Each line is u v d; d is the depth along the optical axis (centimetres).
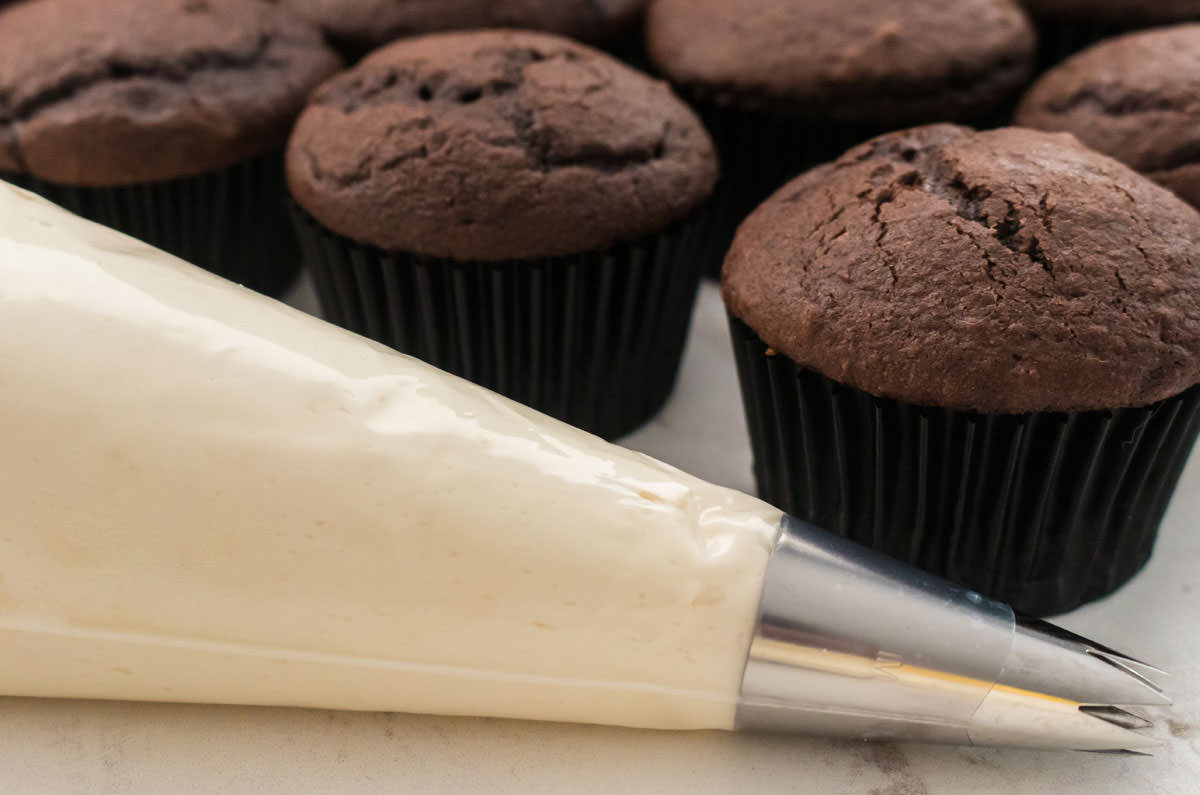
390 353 23
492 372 27
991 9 30
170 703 22
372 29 31
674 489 22
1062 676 21
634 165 26
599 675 21
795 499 26
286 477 21
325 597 21
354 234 26
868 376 23
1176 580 25
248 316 23
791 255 24
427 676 22
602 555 21
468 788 22
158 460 21
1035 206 23
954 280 23
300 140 27
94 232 23
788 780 22
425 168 26
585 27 31
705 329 30
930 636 21
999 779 22
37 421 21
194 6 29
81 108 28
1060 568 24
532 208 25
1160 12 31
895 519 24
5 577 21
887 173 24
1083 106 28
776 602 21
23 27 29
